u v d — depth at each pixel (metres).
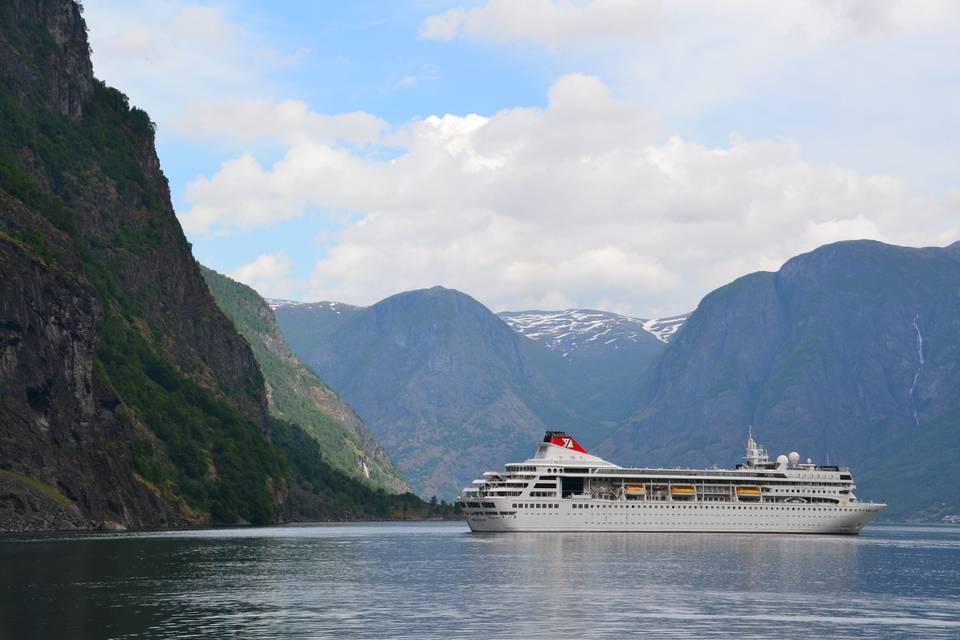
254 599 154.75
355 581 178.62
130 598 152.12
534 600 156.75
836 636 132.62
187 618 137.25
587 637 128.75
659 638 129.00
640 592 166.62
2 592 155.38
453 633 130.00
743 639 129.50
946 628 138.88
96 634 125.44
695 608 151.12
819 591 172.62
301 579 180.88
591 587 172.25
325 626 133.50
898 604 159.50
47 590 158.00
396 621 137.50
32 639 122.12
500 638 127.44
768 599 161.75
